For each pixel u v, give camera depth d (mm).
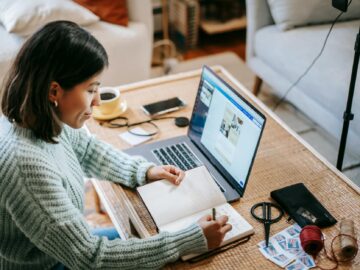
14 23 2082
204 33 3477
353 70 1519
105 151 1219
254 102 1610
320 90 1962
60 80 812
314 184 1203
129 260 914
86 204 1912
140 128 1474
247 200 1155
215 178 1212
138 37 2297
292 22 2248
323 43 2104
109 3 2312
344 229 1015
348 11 2260
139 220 1100
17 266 1005
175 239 959
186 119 1495
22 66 812
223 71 1823
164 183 1148
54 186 854
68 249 858
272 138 1405
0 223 895
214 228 987
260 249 1006
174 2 3277
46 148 910
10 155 831
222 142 1216
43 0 2154
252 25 2398
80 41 814
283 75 2252
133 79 2402
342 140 1681
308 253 984
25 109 833
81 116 900
